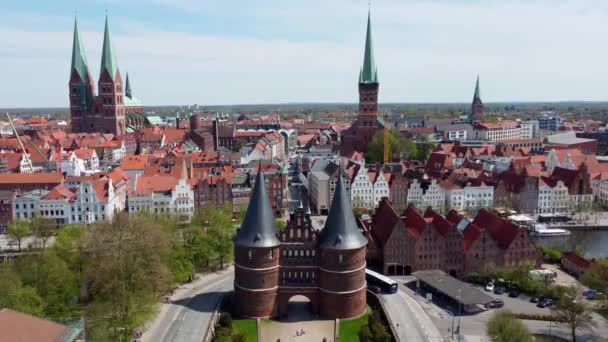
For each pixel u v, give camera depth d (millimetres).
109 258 104250
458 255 132625
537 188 198375
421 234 131125
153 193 186750
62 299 106812
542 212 199625
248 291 107438
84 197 171875
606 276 113000
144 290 106062
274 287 108312
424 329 100562
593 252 157875
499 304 111125
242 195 194125
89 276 108125
